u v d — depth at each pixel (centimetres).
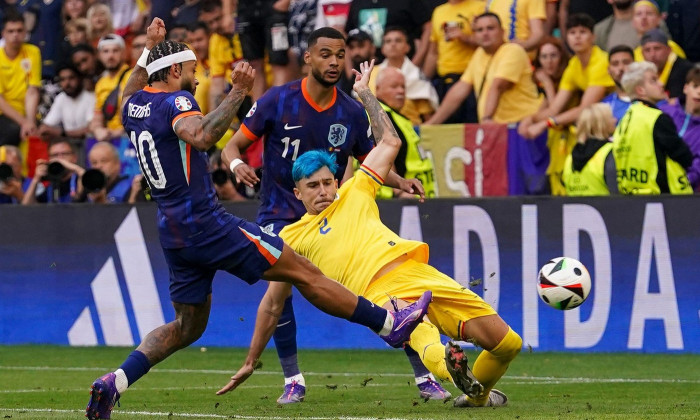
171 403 2494
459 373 1977
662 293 3578
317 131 2594
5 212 4250
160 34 2225
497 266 3716
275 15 4384
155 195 2058
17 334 4238
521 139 3806
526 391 2672
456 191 3850
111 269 4119
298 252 2259
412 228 3781
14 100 4825
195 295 2081
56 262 4194
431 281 2141
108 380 1984
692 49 4178
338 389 2812
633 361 3384
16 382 3034
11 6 5166
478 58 4134
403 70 4178
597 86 3906
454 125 3834
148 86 2091
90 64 4666
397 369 3322
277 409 2311
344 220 2223
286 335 2531
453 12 4297
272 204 2636
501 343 2111
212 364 3547
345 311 2030
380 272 2162
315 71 2548
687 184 3600
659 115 3547
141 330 4088
